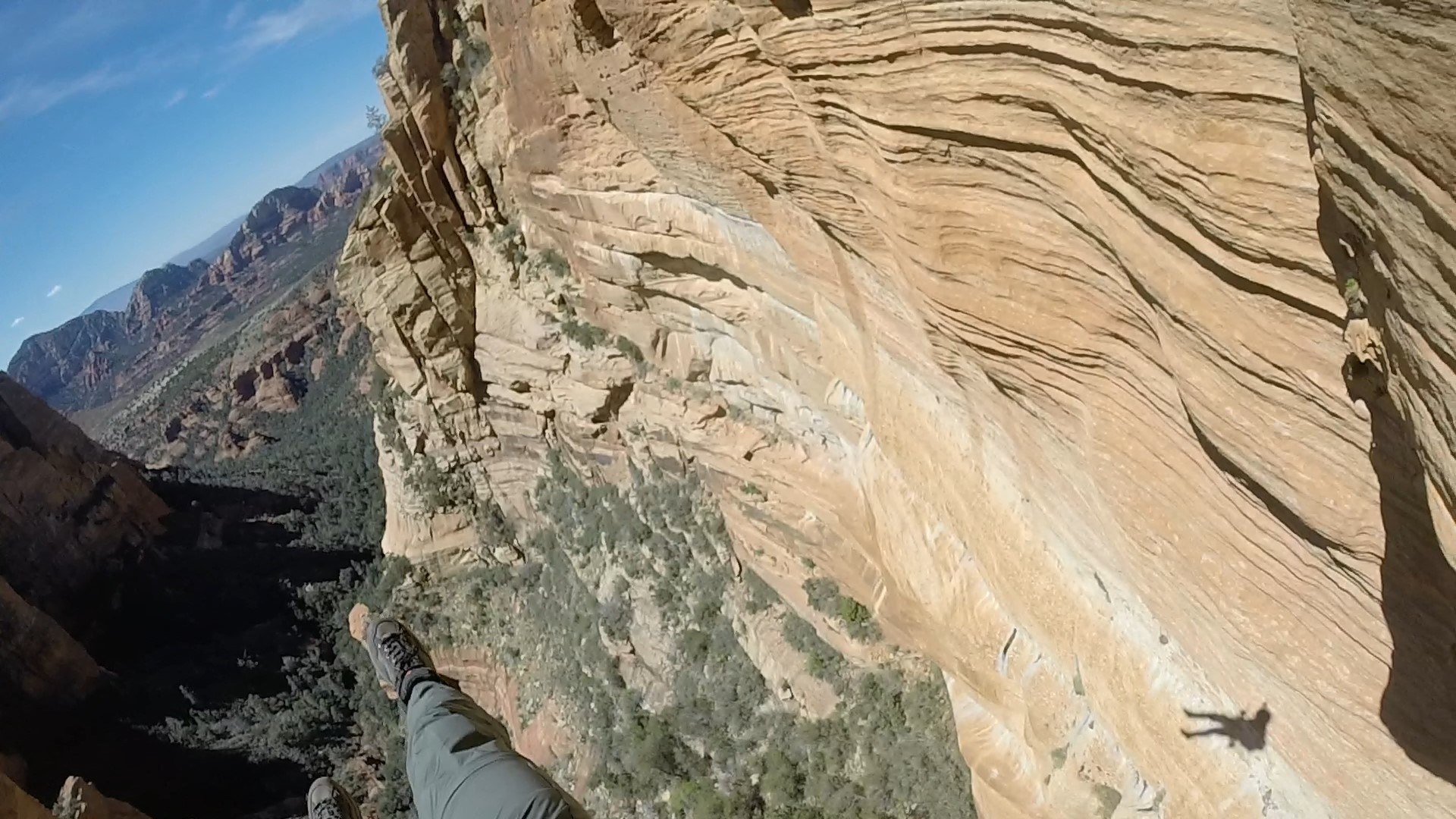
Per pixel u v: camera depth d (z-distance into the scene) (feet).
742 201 38.81
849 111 23.41
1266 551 16.49
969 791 54.34
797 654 67.67
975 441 29.81
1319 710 17.56
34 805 38.47
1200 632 20.56
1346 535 13.61
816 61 23.21
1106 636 26.16
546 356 87.15
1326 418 12.86
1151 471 18.99
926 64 19.07
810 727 64.54
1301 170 11.37
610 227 59.67
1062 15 14.60
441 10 89.40
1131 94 13.76
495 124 86.12
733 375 63.36
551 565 100.48
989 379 24.52
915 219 22.65
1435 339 8.85
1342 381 12.21
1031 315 20.36
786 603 69.77
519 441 102.06
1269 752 20.85
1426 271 8.64
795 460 61.31
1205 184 12.84
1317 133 9.92
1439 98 7.64
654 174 50.83
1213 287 13.73
